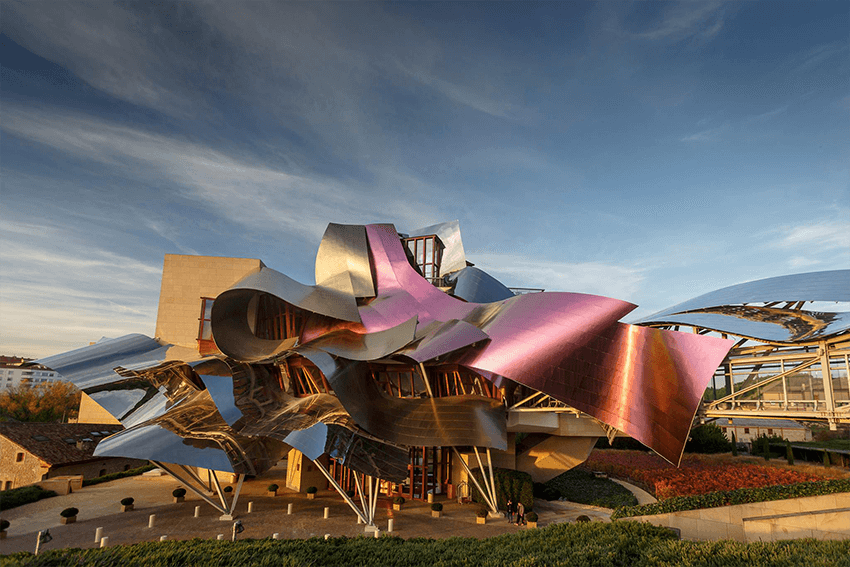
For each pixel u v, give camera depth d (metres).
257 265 48.72
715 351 23.72
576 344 25.73
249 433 25.02
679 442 22.53
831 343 22.89
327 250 42.56
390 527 24.58
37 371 180.25
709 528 20.81
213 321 28.64
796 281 27.08
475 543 17.70
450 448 34.06
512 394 31.28
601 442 60.41
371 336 32.09
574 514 29.52
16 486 39.00
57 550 15.50
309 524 25.84
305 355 27.72
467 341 26.92
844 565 12.45
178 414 27.78
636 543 15.44
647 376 24.16
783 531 19.36
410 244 49.34
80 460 41.44
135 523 25.66
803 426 59.47
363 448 25.42
